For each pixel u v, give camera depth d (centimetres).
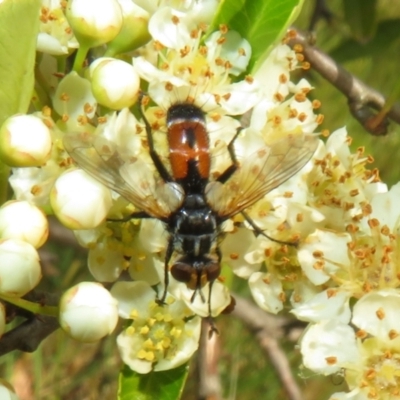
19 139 6
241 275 7
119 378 7
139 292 7
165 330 7
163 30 7
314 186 7
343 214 7
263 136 7
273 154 7
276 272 7
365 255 7
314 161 7
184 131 7
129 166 7
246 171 7
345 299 7
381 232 7
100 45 7
